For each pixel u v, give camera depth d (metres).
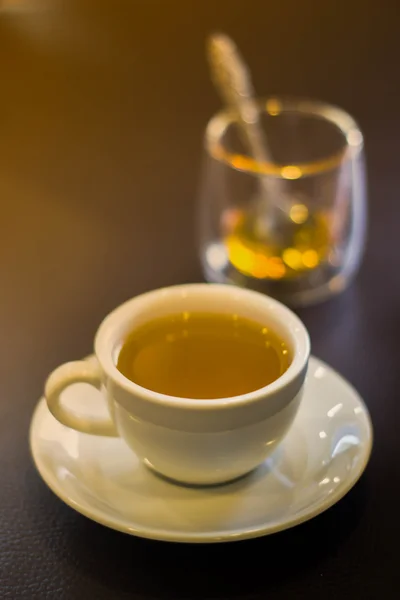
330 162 0.56
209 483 0.44
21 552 0.44
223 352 0.46
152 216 0.63
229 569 0.43
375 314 0.55
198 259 0.59
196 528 0.43
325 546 0.44
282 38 0.83
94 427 0.45
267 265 0.57
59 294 0.56
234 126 0.60
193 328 0.47
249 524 0.43
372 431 0.47
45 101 0.75
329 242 0.58
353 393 0.47
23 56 0.81
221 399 0.42
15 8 0.87
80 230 0.61
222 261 0.59
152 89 0.77
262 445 0.43
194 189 0.65
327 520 0.44
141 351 0.46
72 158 0.68
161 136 0.71
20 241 0.60
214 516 0.43
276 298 0.56
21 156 0.68
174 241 0.60
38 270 0.58
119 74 0.79
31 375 0.51
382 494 0.45
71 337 0.53
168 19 0.86
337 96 0.76
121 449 0.46
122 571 0.43
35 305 0.55
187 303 0.47
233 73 0.59
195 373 0.45
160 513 0.43
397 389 0.50
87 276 0.58
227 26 0.85
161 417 0.42
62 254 0.59
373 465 0.47
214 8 0.88
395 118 0.73
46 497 0.45
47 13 0.87
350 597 0.42
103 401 0.48
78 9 0.88
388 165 0.67
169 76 0.79
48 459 0.45
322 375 0.48
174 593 0.42
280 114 0.60
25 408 0.49
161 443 0.43
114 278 0.57
